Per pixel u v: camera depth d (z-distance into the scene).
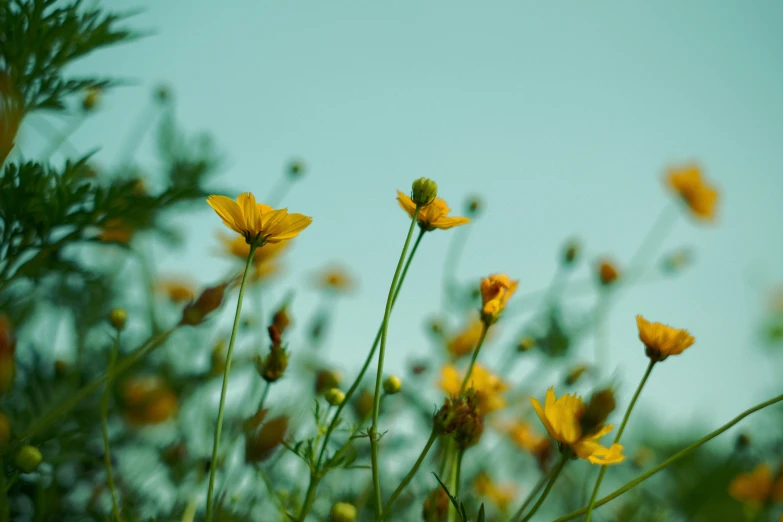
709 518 1.40
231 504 0.96
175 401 1.09
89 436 1.01
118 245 0.91
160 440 1.08
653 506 1.25
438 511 0.92
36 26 0.90
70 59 0.92
